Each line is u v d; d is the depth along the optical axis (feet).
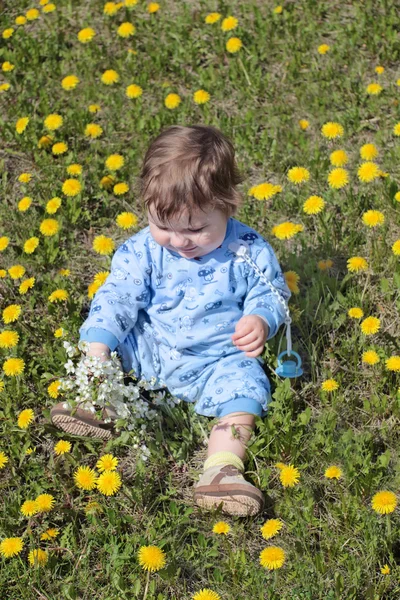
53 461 9.04
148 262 9.29
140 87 14.26
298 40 15.17
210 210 8.33
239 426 8.77
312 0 15.74
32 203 12.44
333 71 14.34
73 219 11.94
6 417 9.49
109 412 8.98
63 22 16.16
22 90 14.62
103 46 15.30
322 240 11.40
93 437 9.19
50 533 8.25
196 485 8.61
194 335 9.25
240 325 8.72
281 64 14.80
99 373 8.51
